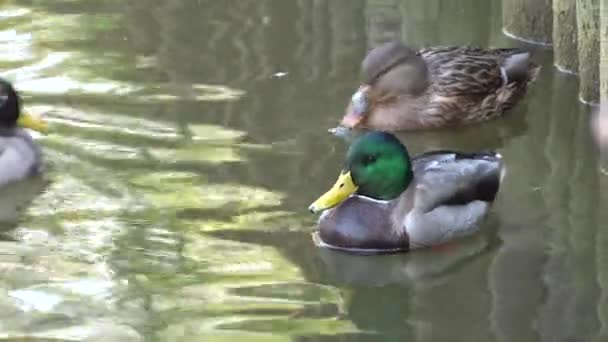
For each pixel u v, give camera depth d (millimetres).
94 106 13547
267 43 15586
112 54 15133
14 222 11031
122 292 9766
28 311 9477
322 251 10562
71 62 14828
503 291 9859
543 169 12156
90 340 9039
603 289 9828
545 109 13734
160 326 9250
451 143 13164
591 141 12789
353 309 9578
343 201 10844
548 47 15523
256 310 9516
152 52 15227
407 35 15812
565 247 10547
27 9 16734
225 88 14117
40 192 11609
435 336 9180
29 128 12766
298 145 12617
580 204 11328
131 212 11156
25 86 14031
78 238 10695
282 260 10367
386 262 10477
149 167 12055
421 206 10688
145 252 10422
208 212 11141
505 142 13023
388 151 10672
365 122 13336
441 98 13438
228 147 12531
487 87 13672
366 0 17078
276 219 11039
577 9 13555
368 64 13469
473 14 16531
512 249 10594
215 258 10336
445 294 9859
